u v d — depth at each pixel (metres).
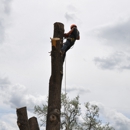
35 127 14.26
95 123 37.94
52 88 13.07
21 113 13.23
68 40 14.05
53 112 12.73
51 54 13.20
